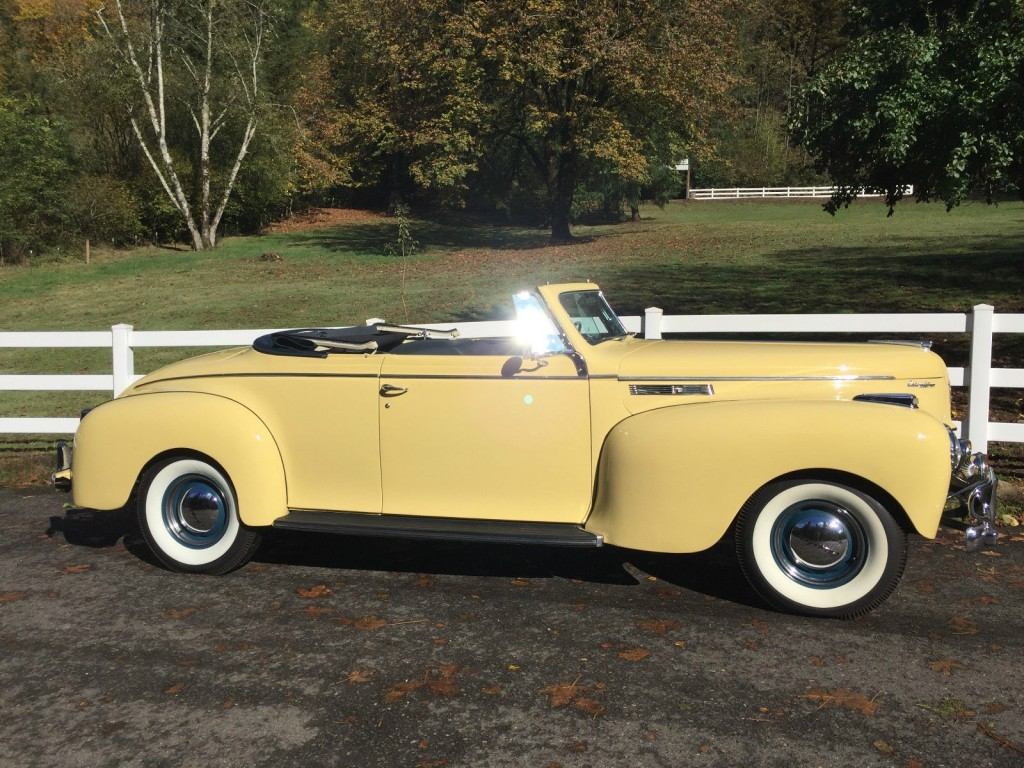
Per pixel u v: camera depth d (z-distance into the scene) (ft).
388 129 117.19
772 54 249.14
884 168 30.58
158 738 11.64
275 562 18.43
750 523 14.79
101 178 119.14
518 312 16.05
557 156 121.29
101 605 16.21
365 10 122.42
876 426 13.85
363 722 11.88
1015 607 15.08
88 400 39.81
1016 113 26.71
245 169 132.26
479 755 11.02
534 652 13.80
